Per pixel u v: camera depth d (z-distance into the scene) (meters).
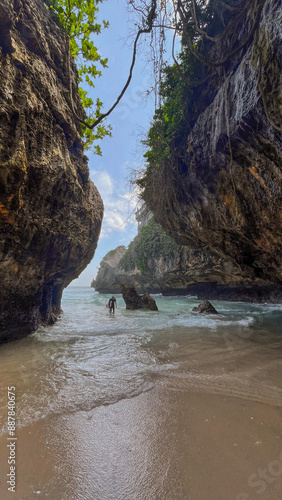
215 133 6.34
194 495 1.69
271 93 3.97
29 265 6.27
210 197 8.25
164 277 28.61
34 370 4.20
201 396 3.20
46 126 5.32
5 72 4.20
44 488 1.75
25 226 5.46
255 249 8.50
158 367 4.33
